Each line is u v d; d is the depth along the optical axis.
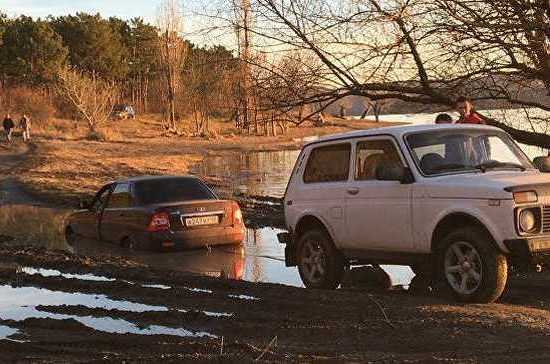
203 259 13.30
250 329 7.97
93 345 7.47
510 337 7.27
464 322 7.84
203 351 7.05
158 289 10.18
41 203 24.34
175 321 8.43
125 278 11.34
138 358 6.78
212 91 15.31
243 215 19.67
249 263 12.84
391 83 14.12
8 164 42.38
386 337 7.42
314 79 14.50
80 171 36.38
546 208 8.68
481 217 8.73
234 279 10.93
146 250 14.13
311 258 10.85
